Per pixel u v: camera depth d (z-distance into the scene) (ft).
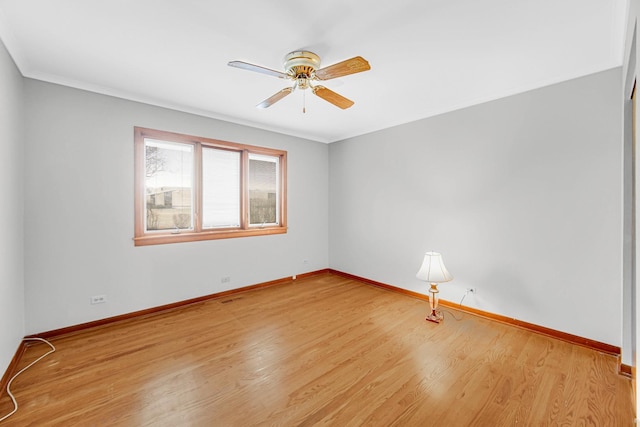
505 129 9.29
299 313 10.23
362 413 5.32
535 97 8.63
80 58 7.14
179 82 8.52
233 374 6.51
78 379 6.28
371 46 6.55
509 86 8.76
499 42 6.39
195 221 11.43
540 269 8.65
